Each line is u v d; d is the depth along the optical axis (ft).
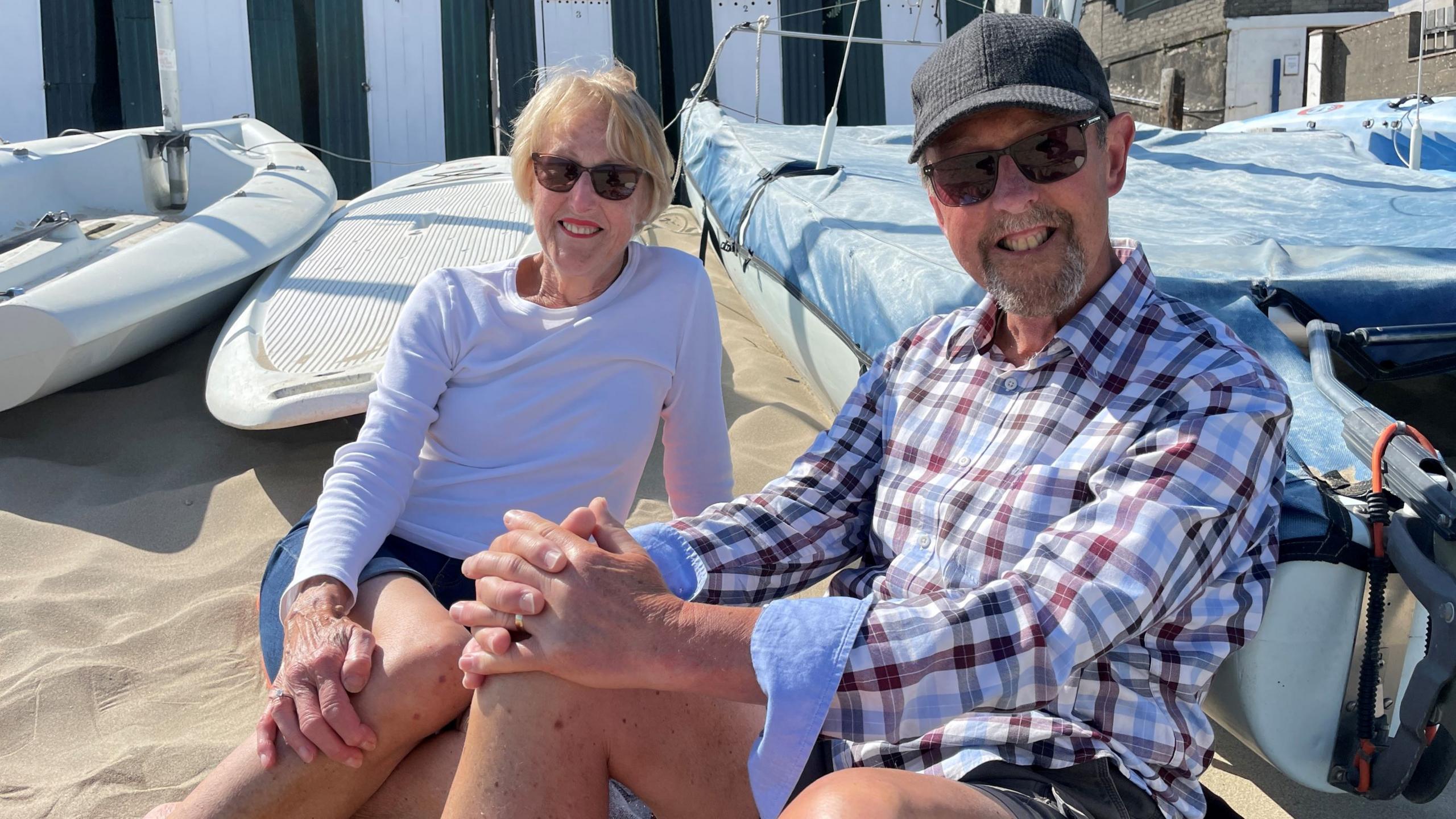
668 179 7.05
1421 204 12.66
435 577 6.47
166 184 19.42
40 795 6.79
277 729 5.15
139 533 10.57
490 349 6.82
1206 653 4.43
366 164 32.50
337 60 31.91
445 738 5.26
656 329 6.97
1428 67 39.52
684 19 33.65
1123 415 4.61
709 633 4.08
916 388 5.44
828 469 5.70
